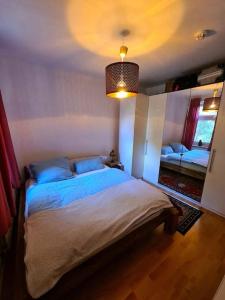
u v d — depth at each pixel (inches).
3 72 79.0
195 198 102.8
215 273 53.3
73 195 68.1
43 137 97.0
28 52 74.9
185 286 49.0
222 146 82.5
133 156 127.6
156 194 70.3
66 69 97.6
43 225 48.4
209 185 90.0
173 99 108.9
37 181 81.2
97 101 118.2
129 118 124.0
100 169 107.3
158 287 48.6
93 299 45.1
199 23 51.4
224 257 59.8
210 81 87.3
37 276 34.4
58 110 100.3
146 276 51.9
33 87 88.7
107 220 51.5
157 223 65.0
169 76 108.4
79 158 113.3
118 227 50.2
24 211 65.8
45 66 90.7
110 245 49.9
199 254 60.9
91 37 61.0
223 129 81.4
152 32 56.9
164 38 60.8
